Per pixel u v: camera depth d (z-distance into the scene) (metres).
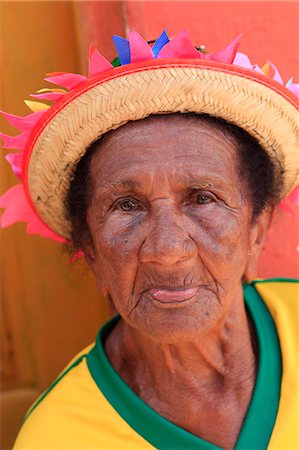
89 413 1.58
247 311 1.73
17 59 2.24
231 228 1.43
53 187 1.61
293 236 2.11
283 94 1.48
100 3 2.03
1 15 2.22
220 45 2.02
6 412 2.54
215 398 1.59
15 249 2.42
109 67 1.42
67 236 1.78
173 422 1.60
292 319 1.68
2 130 2.28
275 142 1.53
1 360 2.53
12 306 2.47
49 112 1.49
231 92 1.41
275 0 1.98
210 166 1.41
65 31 2.21
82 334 2.46
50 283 2.43
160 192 1.39
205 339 1.55
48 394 1.66
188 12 2.00
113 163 1.42
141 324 1.43
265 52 2.01
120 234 1.42
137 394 1.63
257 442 1.53
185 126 1.42
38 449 1.55
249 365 1.62
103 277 1.52
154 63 1.39
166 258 1.35
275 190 1.63
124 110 1.40
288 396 1.53
